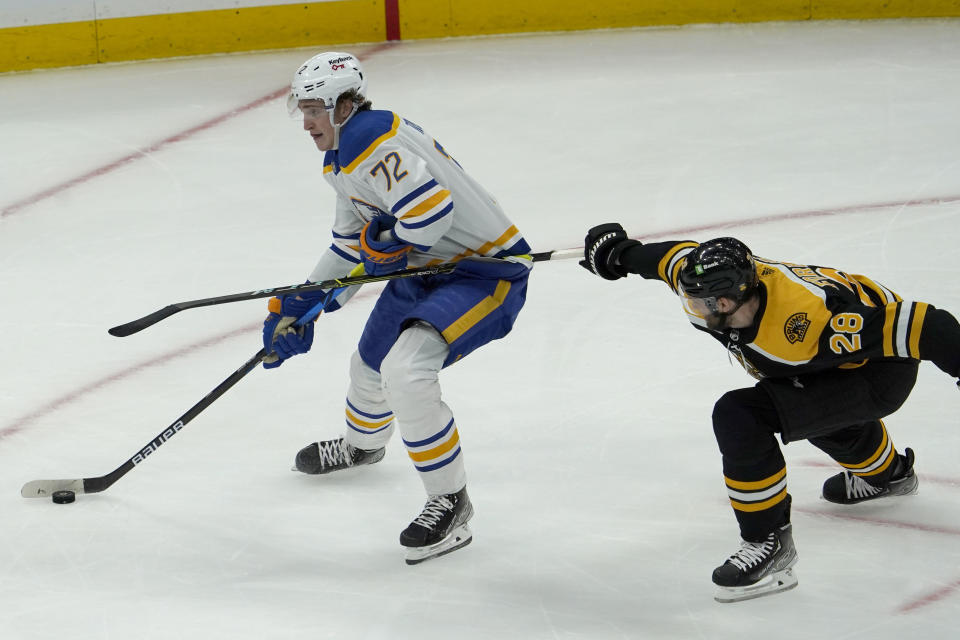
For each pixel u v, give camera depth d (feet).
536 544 31.89
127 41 81.30
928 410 37.86
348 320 46.62
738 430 28.02
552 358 42.86
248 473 36.09
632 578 30.17
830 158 60.90
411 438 30.71
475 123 67.97
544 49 81.20
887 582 29.45
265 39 83.15
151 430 38.78
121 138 67.51
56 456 37.19
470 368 42.37
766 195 56.85
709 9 84.53
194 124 69.36
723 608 28.76
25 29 79.36
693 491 34.19
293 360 43.60
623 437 37.32
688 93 71.36
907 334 25.67
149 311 47.98
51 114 71.61
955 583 29.27
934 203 54.49
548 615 28.68
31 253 54.08
